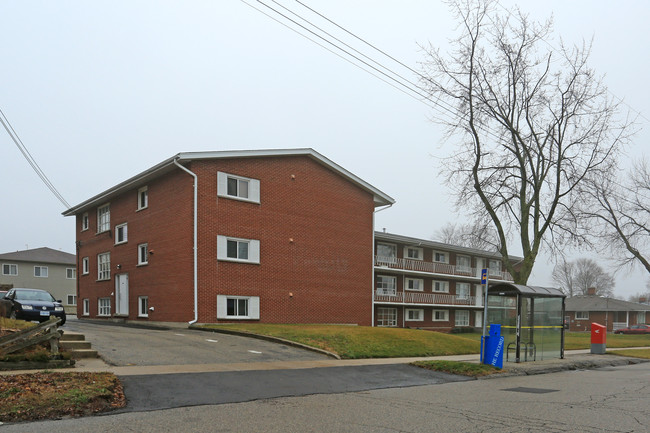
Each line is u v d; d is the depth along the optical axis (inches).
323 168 1074.7
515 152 972.6
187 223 860.0
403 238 1612.9
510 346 703.7
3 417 278.5
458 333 1771.7
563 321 770.8
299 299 994.7
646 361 816.9
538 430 281.0
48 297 797.9
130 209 1045.2
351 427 282.5
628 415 326.0
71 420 284.2
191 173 858.1
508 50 941.8
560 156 950.4
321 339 675.4
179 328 843.4
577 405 362.6
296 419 299.3
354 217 1132.5
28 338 440.8
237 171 921.5
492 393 419.8
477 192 987.3
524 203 983.6
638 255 1612.9
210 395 359.6
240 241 919.7
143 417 294.7
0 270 2058.3
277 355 573.3
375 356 634.2
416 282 1706.4
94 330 715.4
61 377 357.4
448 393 414.9
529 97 954.1
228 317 877.8
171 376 410.9
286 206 994.1
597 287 4104.3
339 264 1083.3
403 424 292.2
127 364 464.8
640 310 2682.1
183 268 858.1
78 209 1259.2
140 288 980.6
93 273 1197.1
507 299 709.9
